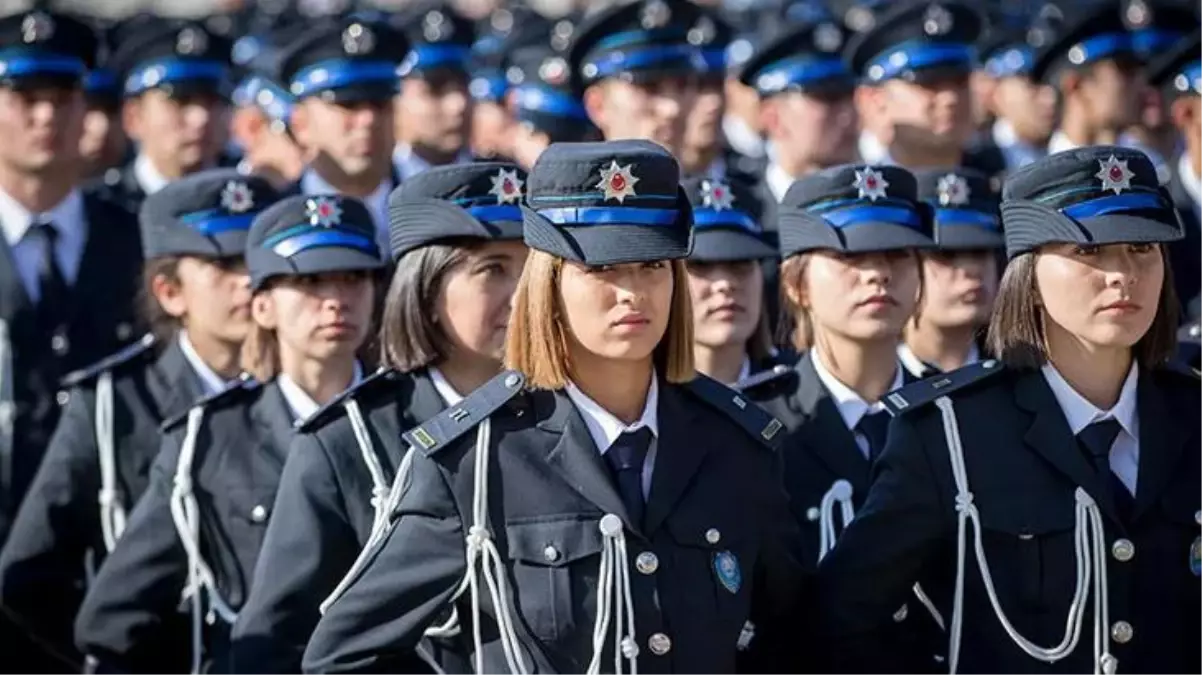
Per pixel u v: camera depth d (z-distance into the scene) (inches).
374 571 658.2
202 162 1462.8
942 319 944.9
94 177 1520.7
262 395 877.8
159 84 1445.6
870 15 1868.8
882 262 865.5
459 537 651.5
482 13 2447.1
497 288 767.7
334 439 767.1
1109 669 686.5
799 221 876.6
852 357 876.6
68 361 1172.5
